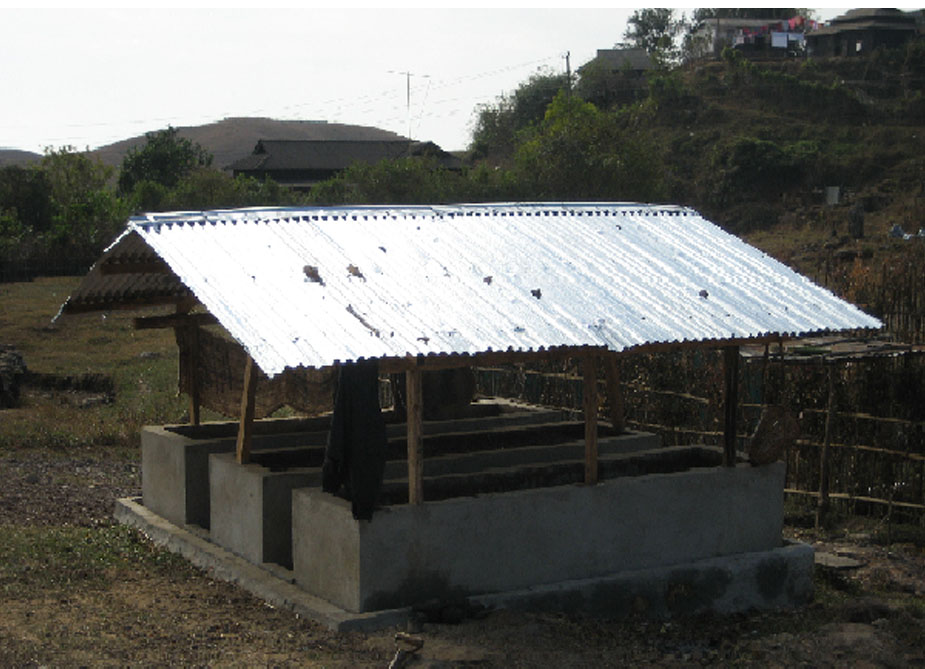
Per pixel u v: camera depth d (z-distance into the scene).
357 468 7.86
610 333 8.56
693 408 14.00
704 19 103.69
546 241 10.39
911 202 51.97
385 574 7.97
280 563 9.22
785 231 51.78
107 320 28.83
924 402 12.72
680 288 9.79
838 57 83.69
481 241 10.12
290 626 7.88
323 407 10.20
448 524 8.22
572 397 15.12
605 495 8.95
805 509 13.02
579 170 46.09
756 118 70.00
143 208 50.56
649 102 62.38
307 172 73.75
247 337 7.53
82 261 40.69
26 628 7.49
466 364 8.25
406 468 9.57
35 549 9.76
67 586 8.75
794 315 9.59
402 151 75.88
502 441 11.16
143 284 10.93
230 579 9.14
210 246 9.08
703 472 9.49
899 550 11.70
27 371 21.39
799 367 13.12
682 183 62.84
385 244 9.70
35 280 38.66
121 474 13.96
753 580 9.48
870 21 83.31
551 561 8.72
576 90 81.25
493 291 9.03
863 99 73.12
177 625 7.82
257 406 10.80
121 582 9.02
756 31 88.88
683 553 9.37
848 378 12.90
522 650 7.51
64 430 16.19
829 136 66.31
